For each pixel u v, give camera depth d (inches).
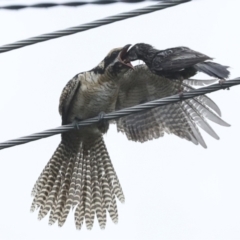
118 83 548.7
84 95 547.2
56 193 598.5
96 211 600.4
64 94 550.6
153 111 598.5
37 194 598.5
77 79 547.2
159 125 600.4
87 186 600.7
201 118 591.2
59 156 599.8
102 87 545.0
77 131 579.2
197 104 591.5
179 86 583.8
